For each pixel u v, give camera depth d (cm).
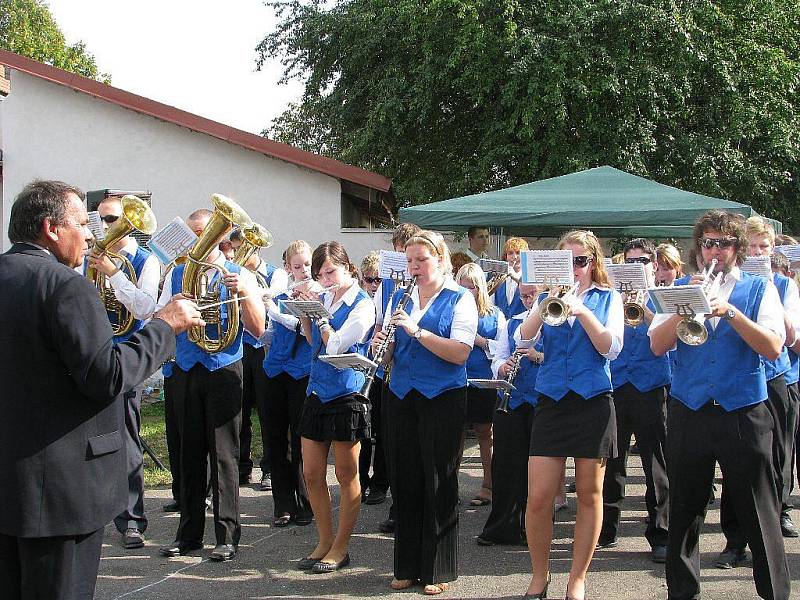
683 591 395
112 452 295
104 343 281
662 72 1445
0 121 1661
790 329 487
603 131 1458
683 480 394
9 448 277
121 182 1539
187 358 504
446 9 1505
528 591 425
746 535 387
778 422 487
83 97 1534
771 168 1595
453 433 448
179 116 1502
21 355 278
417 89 1592
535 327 440
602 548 531
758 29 1580
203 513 527
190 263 440
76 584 288
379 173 1822
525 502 542
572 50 1412
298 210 1525
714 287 378
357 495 498
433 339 437
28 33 3778
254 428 986
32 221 293
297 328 570
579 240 430
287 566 502
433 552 449
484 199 945
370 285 663
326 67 1823
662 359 512
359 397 479
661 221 858
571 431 411
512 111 1531
